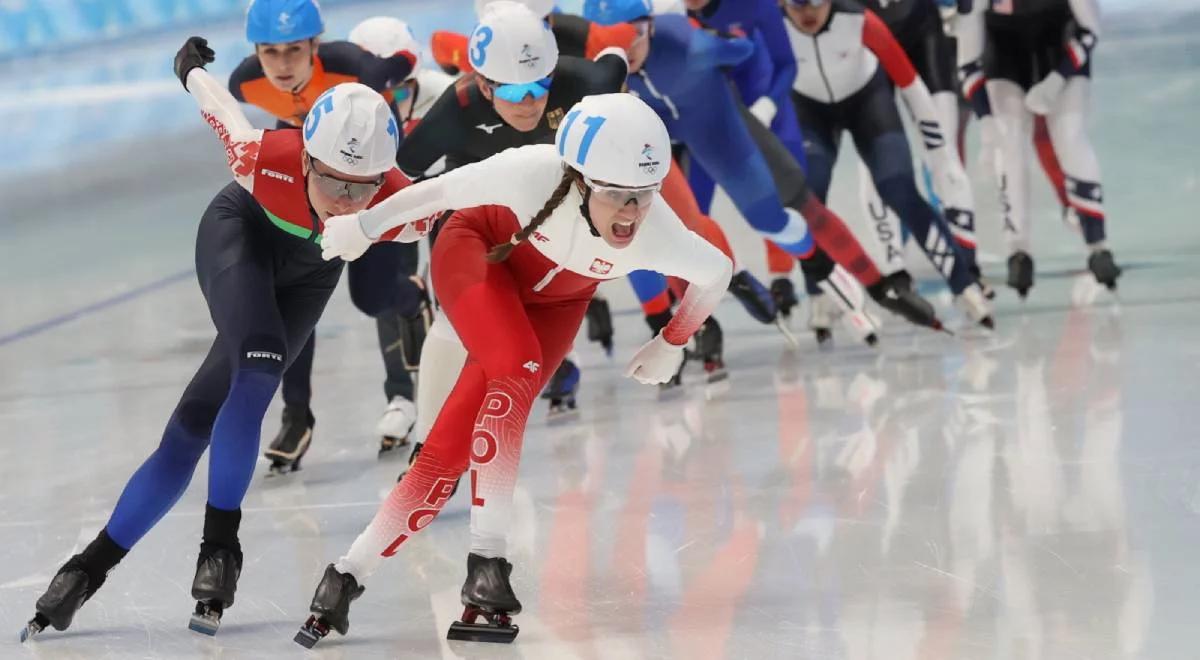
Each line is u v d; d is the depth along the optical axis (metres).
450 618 9.80
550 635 9.40
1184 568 9.94
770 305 17.97
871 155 19.02
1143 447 12.85
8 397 18.17
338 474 13.96
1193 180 27.92
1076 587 9.71
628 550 11.09
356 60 13.70
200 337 21.50
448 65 15.34
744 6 17.58
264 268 10.21
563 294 9.93
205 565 9.55
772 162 16.70
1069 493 11.75
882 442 13.72
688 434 14.65
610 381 17.53
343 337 21.16
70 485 13.91
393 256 13.05
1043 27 20.39
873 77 19.25
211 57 10.63
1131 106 37.56
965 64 21.02
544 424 15.55
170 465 9.75
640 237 9.11
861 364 17.38
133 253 29.52
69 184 39.62
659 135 8.61
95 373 19.36
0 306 24.70
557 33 14.38
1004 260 23.88
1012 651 8.69
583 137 8.56
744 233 28.14
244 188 10.10
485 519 9.24
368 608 10.09
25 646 9.60
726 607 9.74
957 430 13.91
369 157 9.16
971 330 18.72
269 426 15.98
